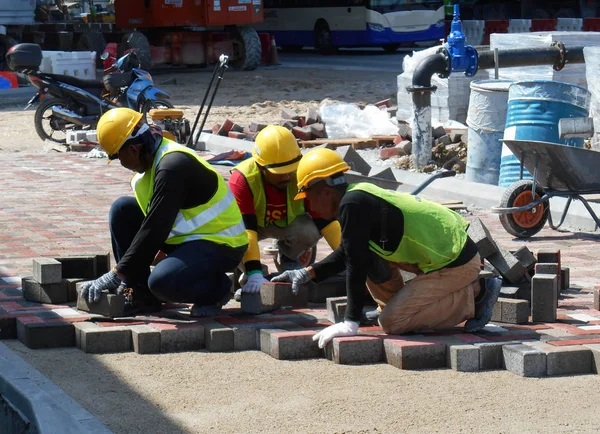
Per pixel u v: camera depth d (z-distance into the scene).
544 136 10.18
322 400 4.62
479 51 12.48
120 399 4.61
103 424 4.22
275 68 27.77
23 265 7.38
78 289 5.86
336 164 5.10
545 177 8.65
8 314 5.78
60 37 30.77
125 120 5.48
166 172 5.45
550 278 5.73
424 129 12.65
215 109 19.25
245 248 5.82
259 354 5.40
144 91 14.97
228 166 12.95
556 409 4.50
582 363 5.07
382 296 5.65
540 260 6.52
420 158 12.70
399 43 33.16
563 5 32.69
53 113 15.20
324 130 15.24
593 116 11.28
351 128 15.32
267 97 20.97
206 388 4.79
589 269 7.59
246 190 5.96
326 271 5.55
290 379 4.94
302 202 6.10
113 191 11.12
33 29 32.56
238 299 6.33
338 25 31.86
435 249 5.23
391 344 5.18
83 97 14.95
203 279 5.63
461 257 5.29
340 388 4.80
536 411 4.47
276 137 5.84
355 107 15.63
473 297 5.43
